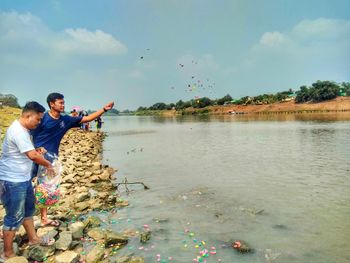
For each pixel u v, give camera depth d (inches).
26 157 213.0
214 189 409.1
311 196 369.1
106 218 311.3
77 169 547.2
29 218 231.6
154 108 6309.1
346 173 479.5
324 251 237.3
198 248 245.1
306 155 652.7
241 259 227.8
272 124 1665.8
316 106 3233.3
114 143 1038.4
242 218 304.7
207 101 4434.1
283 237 261.7
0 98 2345.0
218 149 789.2
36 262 220.8
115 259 228.7
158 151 793.6
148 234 264.8
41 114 218.2
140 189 419.2
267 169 524.1
